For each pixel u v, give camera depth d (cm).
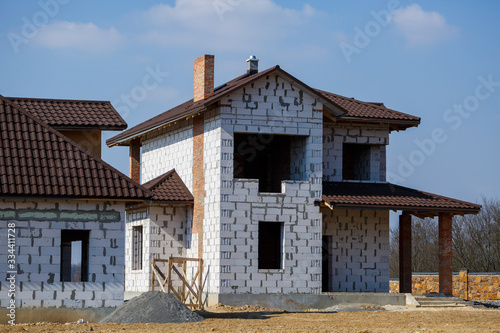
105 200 2355
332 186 3272
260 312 2795
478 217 5691
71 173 2352
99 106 3108
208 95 3241
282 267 3038
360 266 3281
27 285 2258
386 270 3309
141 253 3369
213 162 3045
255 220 3019
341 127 3347
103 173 2397
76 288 2312
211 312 2758
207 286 3034
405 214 3447
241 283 2975
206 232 3069
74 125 2886
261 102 3055
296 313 2800
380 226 3325
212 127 3067
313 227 3083
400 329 2141
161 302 2397
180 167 3372
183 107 3525
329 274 3244
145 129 3534
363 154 3484
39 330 2030
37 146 2395
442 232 3325
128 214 3475
